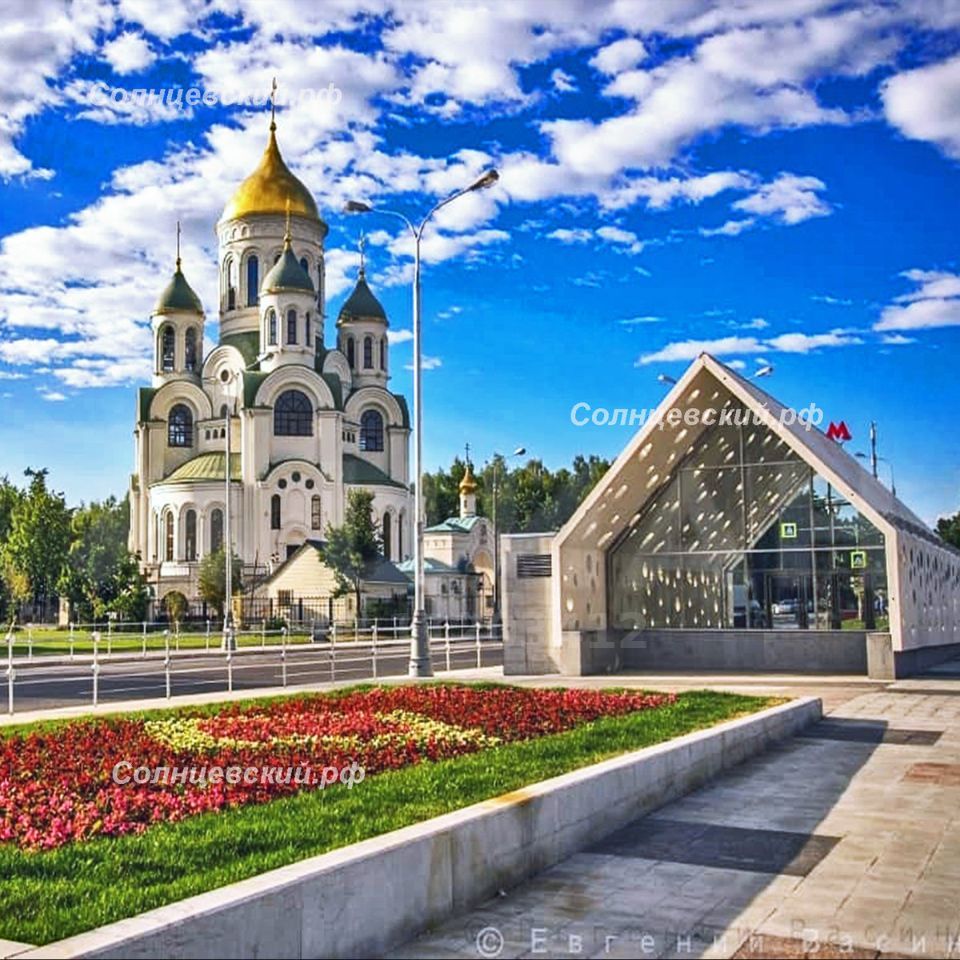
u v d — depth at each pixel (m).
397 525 86.50
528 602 29.95
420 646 27.73
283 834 8.52
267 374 81.31
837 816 11.16
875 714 19.53
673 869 9.16
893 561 26.84
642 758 11.23
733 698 19.45
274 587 74.19
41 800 9.97
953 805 11.67
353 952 6.90
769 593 29.33
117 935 5.67
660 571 30.75
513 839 8.70
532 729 14.99
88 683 29.27
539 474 128.62
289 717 16.30
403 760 12.27
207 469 81.50
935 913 7.96
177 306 89.12
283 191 90.69
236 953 6.13
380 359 94.44
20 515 88.31
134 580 71.06
